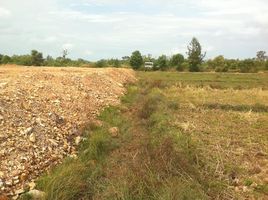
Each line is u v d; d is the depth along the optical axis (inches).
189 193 329.4
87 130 567.5
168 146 431.5
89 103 706.8
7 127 439.2
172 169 382.9
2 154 387.9
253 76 2052.2
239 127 635.5
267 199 356.8
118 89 1064.8
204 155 457.7
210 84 1441.9
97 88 883.4
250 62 2930.6
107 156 479.5
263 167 438.9
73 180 364.5
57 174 376.5
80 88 783.1
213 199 350.9
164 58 3065.9
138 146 498.6
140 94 1087.6
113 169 427.8
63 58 2549.2
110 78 1185.4
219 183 378.0
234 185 386.6
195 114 747.4
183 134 546.6
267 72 2719.0
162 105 788.0
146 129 613.6
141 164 392.2
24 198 342.0
